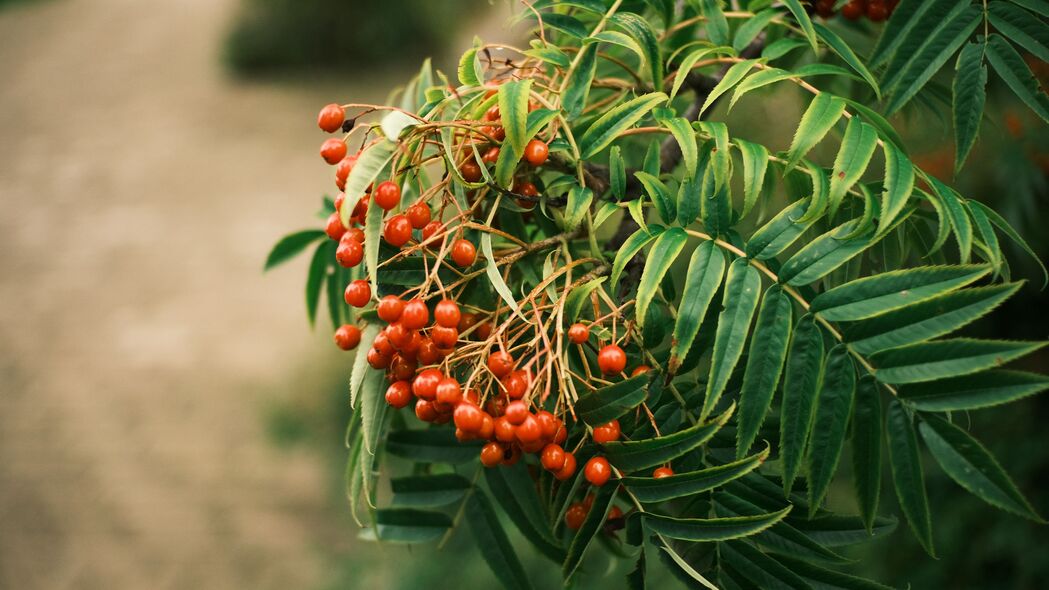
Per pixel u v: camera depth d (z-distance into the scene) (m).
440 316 0.46
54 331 2.60
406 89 0.61
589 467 0.46
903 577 1.04
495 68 0.51
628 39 0.50
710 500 0.47
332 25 4.22
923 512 0.44
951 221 0.46
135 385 2.33
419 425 0.69
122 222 3.17
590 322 0.48
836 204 0.46
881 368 0.44
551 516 0.49
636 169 0.57
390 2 4.16
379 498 1.59
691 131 0.47
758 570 0.47
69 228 3.17
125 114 4.06
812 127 0.47
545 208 0.50
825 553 0.46
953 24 0.50
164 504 1.94
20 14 5.59
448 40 4.18
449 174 0.48
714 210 0.47
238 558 1.77
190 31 4.94
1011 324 1.02
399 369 0.49
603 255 0.50
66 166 3.64
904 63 0.50
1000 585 0.99
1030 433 1.03
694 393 0.48
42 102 4.30
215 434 2.12
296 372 2.26
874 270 0.54
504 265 0.50
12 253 3.04
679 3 0.59
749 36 0.53
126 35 5.04
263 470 1.99
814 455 0.45
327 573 1.66
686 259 0.96
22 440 2.18
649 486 0.46
